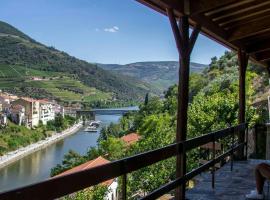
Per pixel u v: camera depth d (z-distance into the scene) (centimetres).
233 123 1680
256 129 1124
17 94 18425
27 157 8562
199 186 591
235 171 708
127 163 318
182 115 490
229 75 3731
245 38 775
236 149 760
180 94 488
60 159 8225
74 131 13438
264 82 2867
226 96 1892
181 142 457
